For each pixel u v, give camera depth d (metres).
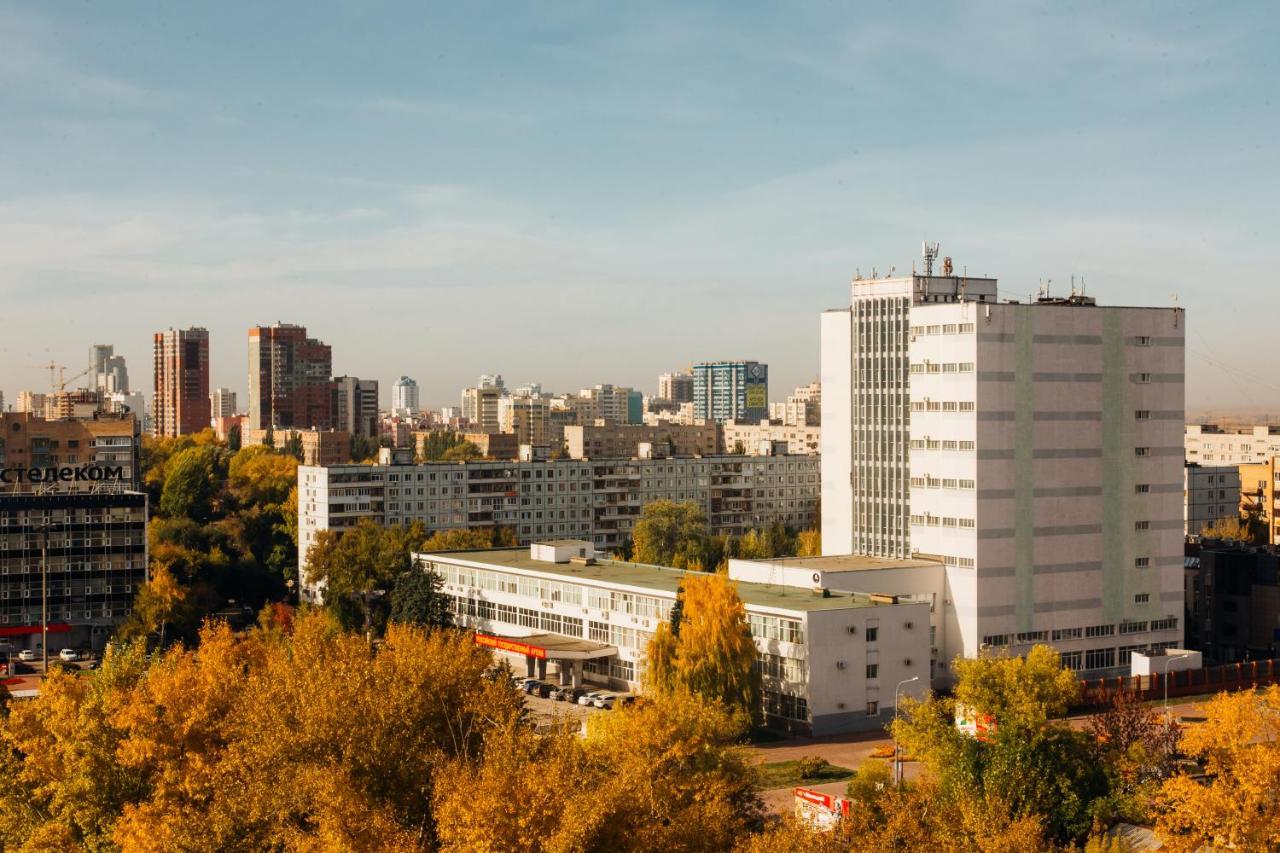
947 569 198.50
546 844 73.00
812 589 187.50
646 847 80.00
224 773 94.94
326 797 81.56
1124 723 131.12
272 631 192.12
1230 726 112.12
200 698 107.00
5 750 107.69
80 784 101.12
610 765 100.19
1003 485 196.25
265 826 88.38
